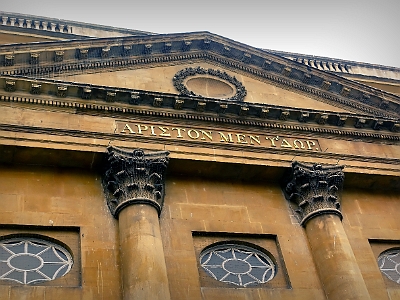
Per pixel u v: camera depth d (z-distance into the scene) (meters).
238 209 20.22
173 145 20.64
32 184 18.70
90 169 19.72
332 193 20.75
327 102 25.00
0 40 25.39
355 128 23.66
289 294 17.94
